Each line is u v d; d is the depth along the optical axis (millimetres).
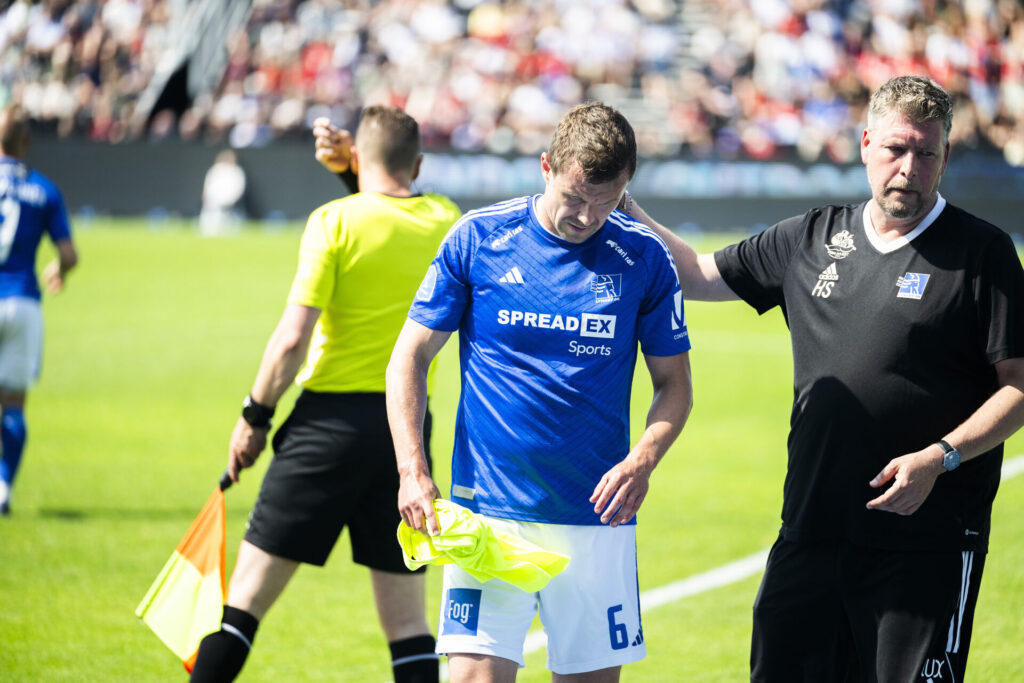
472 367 12016
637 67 104688
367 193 14961
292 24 112125
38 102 114000
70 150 98000
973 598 11609
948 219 11656
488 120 102125
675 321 11953
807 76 100938
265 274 69375
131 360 45156
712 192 87812
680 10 107938
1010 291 11242
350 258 14383
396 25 109562
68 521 24875
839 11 104688
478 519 11227
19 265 25312
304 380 14750
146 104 110000
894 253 11734
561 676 12102
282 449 14477
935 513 11445
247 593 14172
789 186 86312
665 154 88562
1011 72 102500
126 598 20312
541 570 11078
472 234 11812
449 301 11953
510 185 91062
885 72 102062
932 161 11266
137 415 36031
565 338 11664
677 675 17203
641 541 24125
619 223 11844
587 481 11844
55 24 117000
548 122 101438
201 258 76062
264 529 14297
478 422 11977
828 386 11844
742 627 19281
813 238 12398
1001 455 11914
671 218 88750
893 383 11539
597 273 11648
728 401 39812
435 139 101688
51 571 21594
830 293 12000
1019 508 26359
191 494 27375
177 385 40750
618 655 11984
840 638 12000
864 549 11680
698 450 32812
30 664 17281
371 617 19875
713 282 13117
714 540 24188
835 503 11812
